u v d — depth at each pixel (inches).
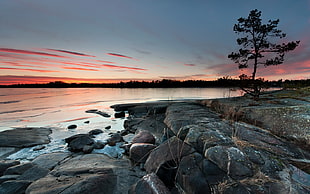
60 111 714.8
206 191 77.2
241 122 195.0
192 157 103.9
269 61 361.7
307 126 123.5
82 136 250.2
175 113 301.3
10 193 109.1
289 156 98.3
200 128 137.6
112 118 536.7
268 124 158.9
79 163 173.0
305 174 77.3
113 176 124.3
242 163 84.7
